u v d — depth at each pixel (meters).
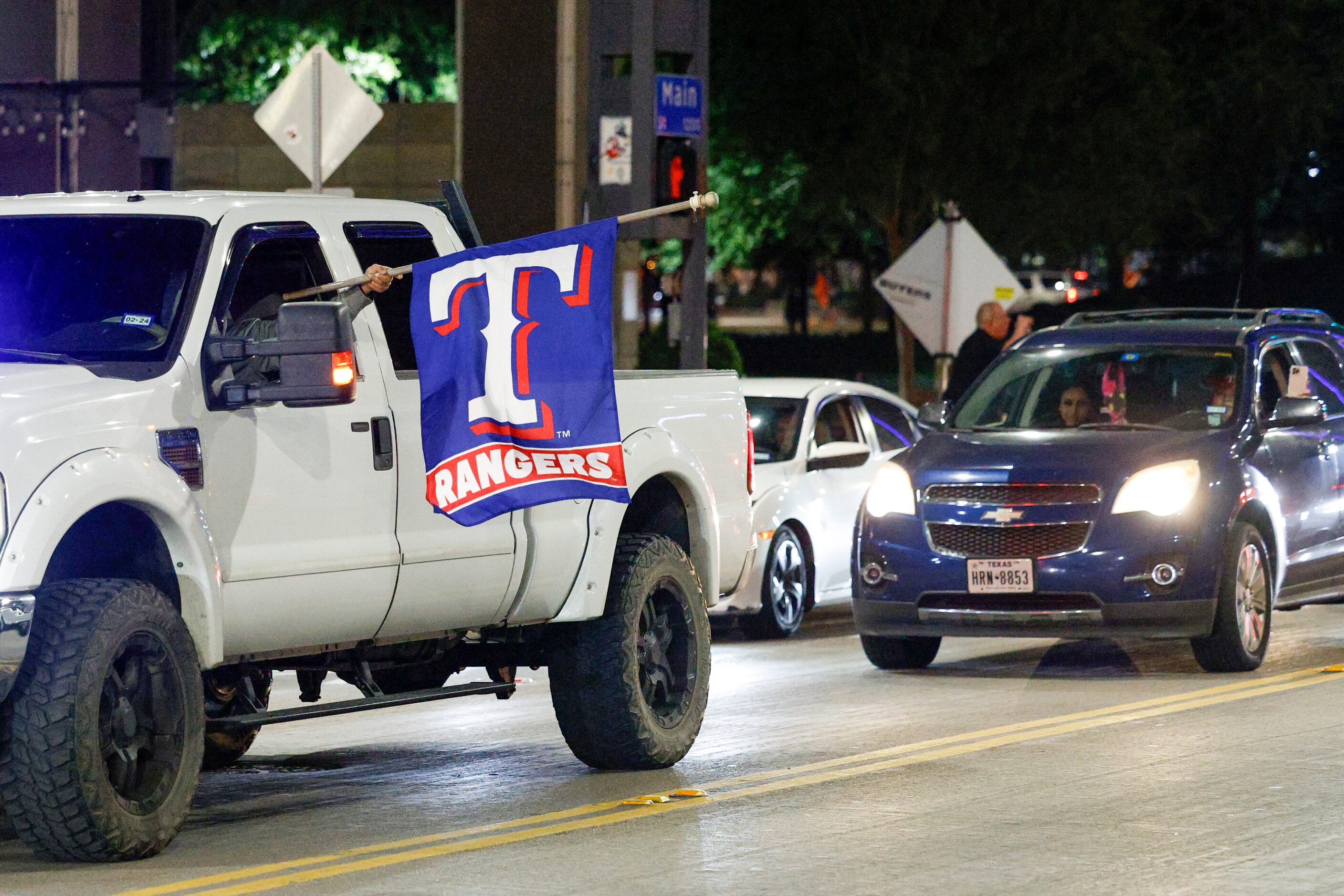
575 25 41.84
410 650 17.06
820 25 62.12
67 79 44.22
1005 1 61.84
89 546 14.47
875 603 23.67
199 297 14.38
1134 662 24.73
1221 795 15.99
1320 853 13.85
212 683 15.59
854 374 100.12
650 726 17.50
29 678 13.09
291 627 14.74
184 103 59.41
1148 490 22.78
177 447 13.88
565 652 17.34
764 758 18.23
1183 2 74.44
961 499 23.30
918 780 16.91
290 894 12.82
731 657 26.41
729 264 78.25
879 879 13.16
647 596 17.53
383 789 17.06
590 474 15.48
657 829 14.97
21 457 12.95
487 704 22.70
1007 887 12.89
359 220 15.89
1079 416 24.72
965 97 62.31
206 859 13.95
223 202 15.09
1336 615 30.31
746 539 19.27
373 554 15.15
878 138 61.72
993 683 23.19
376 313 15.59
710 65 64.56
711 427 18.86
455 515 15.02
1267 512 23.84
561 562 16.77
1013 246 67.56
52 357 14.20
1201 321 25.89
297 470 14.65
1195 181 79.94
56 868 13.59
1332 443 25.75
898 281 40.72
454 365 15.13
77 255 14.88
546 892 12.87
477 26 41.91
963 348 35.88
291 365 14.07
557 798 16.41
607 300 15.53
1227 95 75.00
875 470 31.14
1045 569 22.70
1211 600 22.75
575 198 42.03
